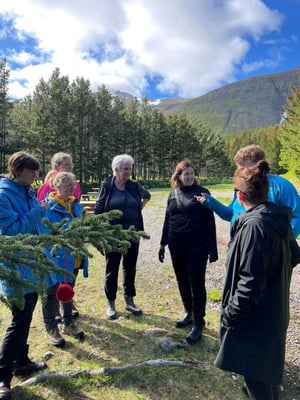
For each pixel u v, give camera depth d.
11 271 1.75
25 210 2.58
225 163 77.69
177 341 3.38
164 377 2.82
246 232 1.93
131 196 3.94
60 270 1.83
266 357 1.96
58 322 3.80
